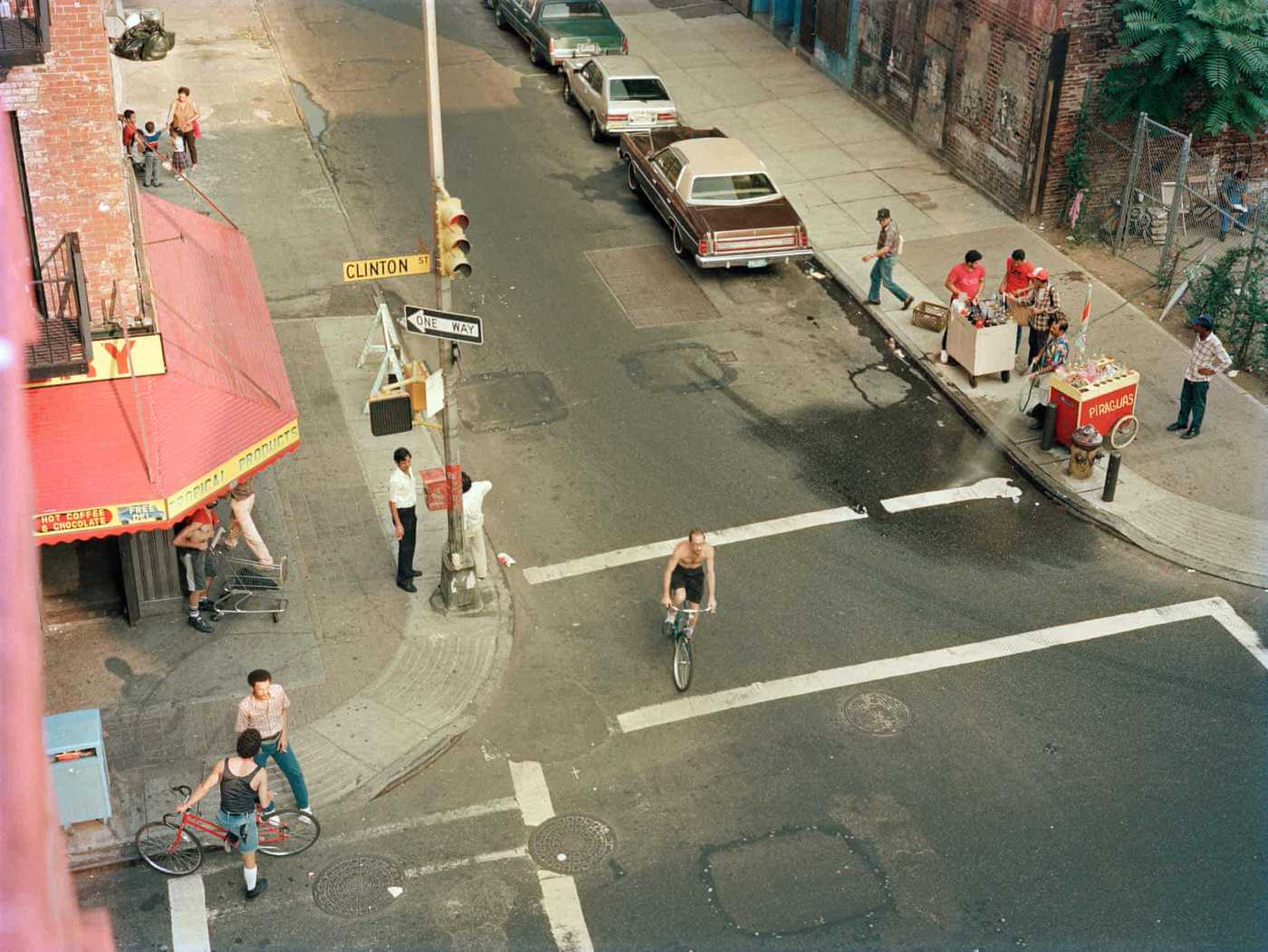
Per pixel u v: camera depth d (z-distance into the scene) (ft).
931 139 89.25
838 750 43.73
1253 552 53.21
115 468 42.93
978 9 81.00
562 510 55.98
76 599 48.75
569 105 98.43
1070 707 45.52
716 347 68.23
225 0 116.67
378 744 43.57
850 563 52.85
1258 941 36.96
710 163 75.97
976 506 56.34
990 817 41.14
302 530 53.62
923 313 69.15
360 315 70.03
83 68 41.88
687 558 44.73
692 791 42.14
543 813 41.32
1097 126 77.25
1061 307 70.85
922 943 36.83
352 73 102.53
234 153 88.12
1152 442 59.67
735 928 37.35
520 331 69.36
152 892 38.17
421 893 38.42
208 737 43.21
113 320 45.55
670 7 117.08
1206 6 71.10
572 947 36.70
